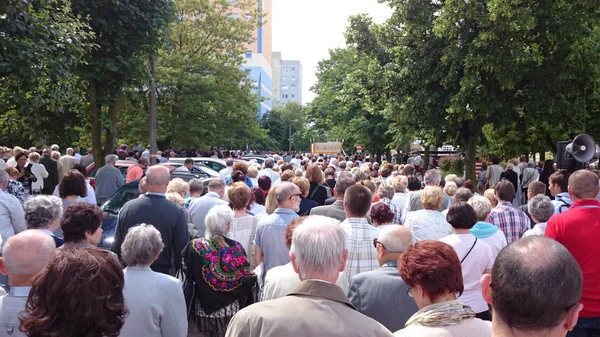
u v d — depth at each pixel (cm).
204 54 2692
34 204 436
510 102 1712
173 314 338
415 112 1842
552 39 1588
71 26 1145
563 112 1658
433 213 527
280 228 504
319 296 229
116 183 1037
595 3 1523
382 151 3741
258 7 2870
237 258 438
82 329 198
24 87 1010
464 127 1856
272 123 9456
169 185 721
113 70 1480
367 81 1938
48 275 200
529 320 164
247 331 219
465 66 1561
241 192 572
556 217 412
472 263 407
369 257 419
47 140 1895
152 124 1709
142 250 338
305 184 740
